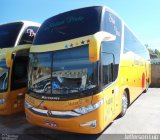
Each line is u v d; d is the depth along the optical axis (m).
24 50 8.02
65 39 5.95
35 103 6.05
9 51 7.50
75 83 5.55
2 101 7.64
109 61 6.21
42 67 6.17
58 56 5.93
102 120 5.51
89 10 6.21
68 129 5.59
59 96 5.64
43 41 6.42
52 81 5.88
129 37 9.11
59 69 5.85
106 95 5.80
